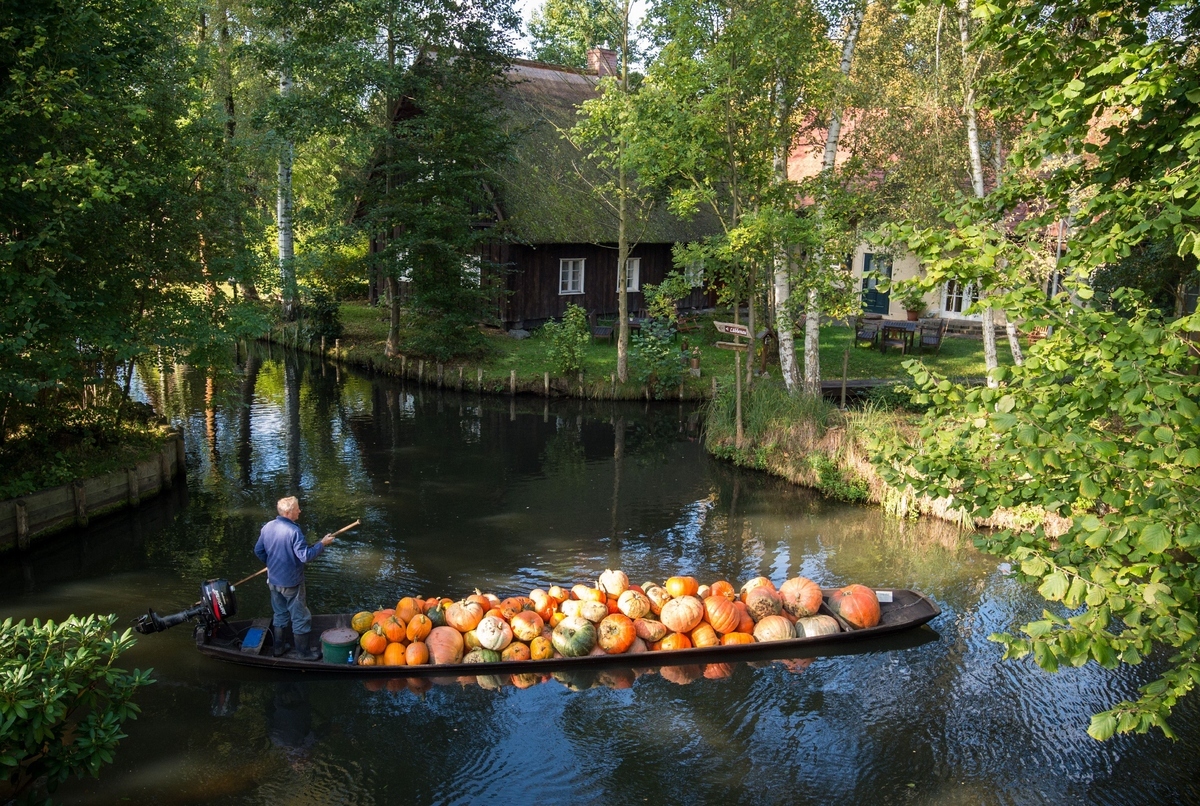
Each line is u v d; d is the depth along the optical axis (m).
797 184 16.59
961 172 18.23
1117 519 4.88
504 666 9.24
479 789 7.36
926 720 8.52
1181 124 6.04
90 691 6.89
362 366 26.78
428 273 24.33
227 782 7.39
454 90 23.59
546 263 28.67
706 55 15.59
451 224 23.97
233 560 12.05
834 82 16.55
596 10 22.20
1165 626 4.63
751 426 17.45
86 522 13.17
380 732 8.19
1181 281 15.93
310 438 18.83
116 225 13.27
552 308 29.11
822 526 13.94
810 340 18.25
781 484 16.20
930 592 11.43
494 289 25.55
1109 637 4.65
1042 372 5.56
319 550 9.10
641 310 31.14
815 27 16.28
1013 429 5.27
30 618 10.16
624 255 23.03
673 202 16.30
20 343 11.02
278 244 29.08
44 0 11.41
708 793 7.36
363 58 21.62
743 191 16.88
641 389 22.89
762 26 15.03
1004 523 13.60
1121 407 4.84
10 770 6.71
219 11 26.34
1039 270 12.40
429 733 8.18
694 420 21.17
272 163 29.41
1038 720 8.55
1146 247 16.00
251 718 8.38
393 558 12.08
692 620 9.73
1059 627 4.62
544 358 25.53
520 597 10.12
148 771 7.53
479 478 16.16
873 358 24.33
